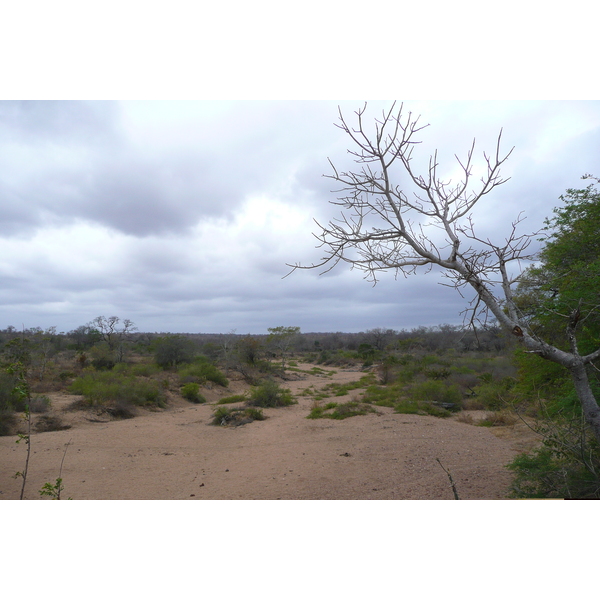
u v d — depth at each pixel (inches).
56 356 1481.3
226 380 1208.2
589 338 283.0
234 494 306.8
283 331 1921.8
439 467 363.6
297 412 766.5
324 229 162.2
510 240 149.3
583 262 313.0
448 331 2486.5
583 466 228.5
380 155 153.5
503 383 773.9
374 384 1183.6
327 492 305.1
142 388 816.9
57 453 437.4
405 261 159.9
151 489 324.8
